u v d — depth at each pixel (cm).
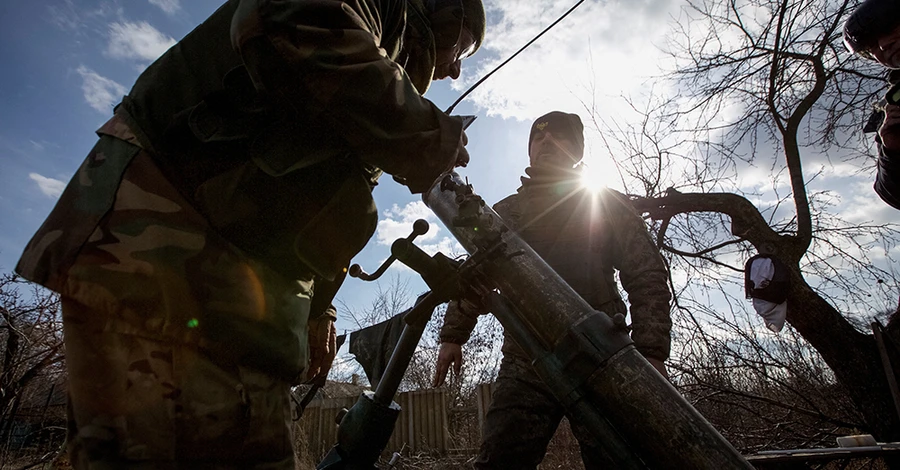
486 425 200
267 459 76
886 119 185
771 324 420
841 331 451
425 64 120
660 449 93
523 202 232
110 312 72
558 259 211
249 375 76
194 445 69
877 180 213
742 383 509
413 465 835
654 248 210
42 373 579
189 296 74
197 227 78
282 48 76
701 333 511
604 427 101
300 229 88
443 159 88
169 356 71
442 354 225
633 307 202
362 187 97
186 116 82
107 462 66
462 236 124
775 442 478
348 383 1326
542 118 240
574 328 104
